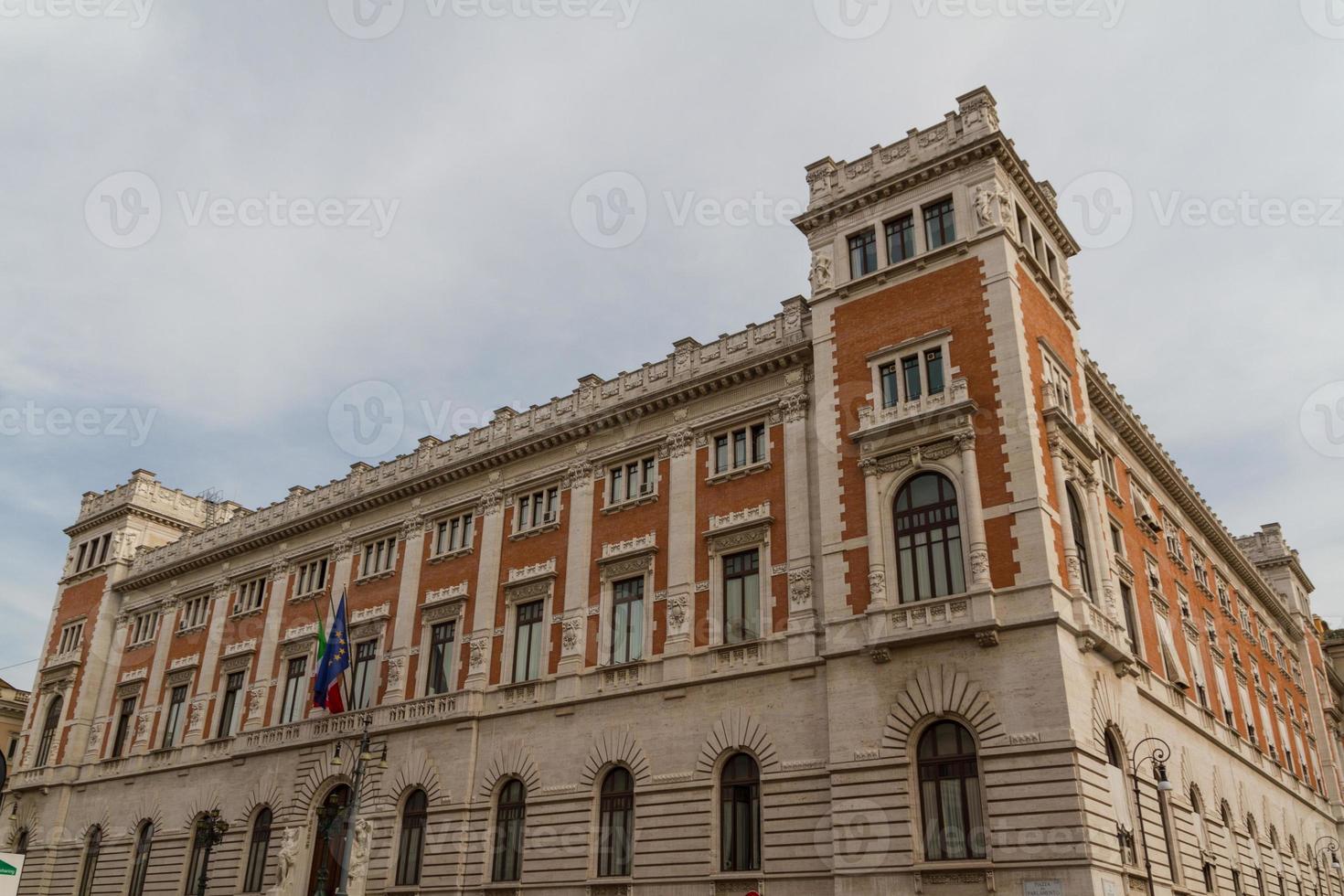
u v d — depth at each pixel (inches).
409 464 2170.3
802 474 1550.2
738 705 1464.1
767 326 1701.5
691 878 1406.3
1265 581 2652.6
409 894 1678.2
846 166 1659.7
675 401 1754.4
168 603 2551.7
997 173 1497.3
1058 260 1683.1
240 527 2492.6
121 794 2342.5
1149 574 1781.5
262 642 2241.6
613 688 1605.6
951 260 1481.3
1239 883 1704.0
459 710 1766.7
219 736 2214.6
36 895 2338.8
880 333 1510.8
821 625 1441.9
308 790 1926.7
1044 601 1231.5
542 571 1795.0
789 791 1370.6
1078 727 1184.8
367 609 2069.4
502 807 1668.3
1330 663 3501.5
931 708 1261.1
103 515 2866.6
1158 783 1295.5
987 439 1353.3
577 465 1836.9
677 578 1611.7
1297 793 2310.5
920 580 1350.9
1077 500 1445.6
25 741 2672.2
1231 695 2068.2
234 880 1969.7
